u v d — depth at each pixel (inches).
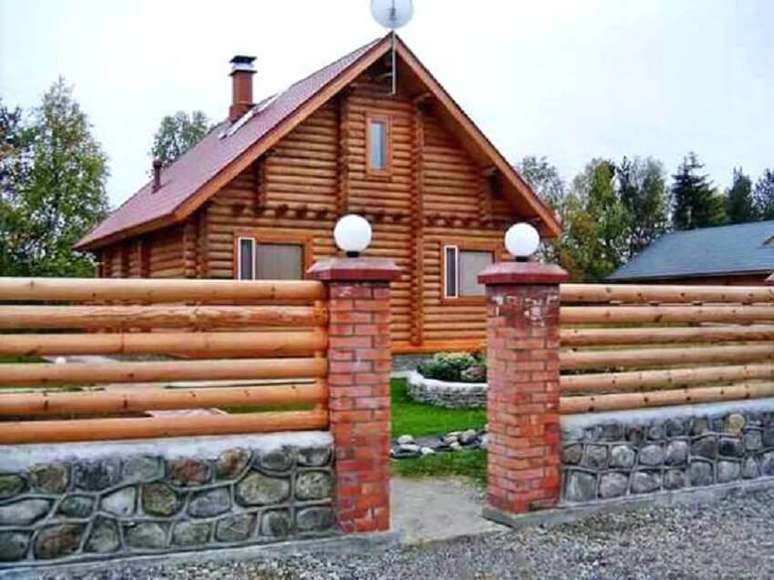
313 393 181.6
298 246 537.6
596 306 223.3
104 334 168.2
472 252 597.0
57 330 196.5
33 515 156.9
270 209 522.3
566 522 203.2
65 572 157.4
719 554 180.9
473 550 181.9
